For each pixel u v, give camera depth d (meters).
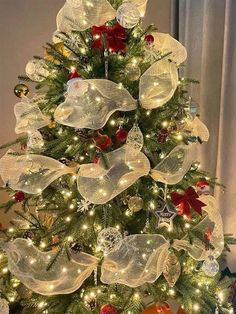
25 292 1.55
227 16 1.96
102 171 1.36
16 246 1.45
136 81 1.45
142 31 1.52
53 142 1.45
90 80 1.34
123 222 1.50
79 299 1.49
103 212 1.43
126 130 1.46
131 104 1.38
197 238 1.48
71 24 1.42
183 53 1.57
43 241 1.54
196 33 2.15
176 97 1.53
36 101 1.60
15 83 2.21
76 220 1.44
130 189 1.49
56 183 1.54
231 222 2.09
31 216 1.72
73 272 1.42
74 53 1.45
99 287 1.50
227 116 2.04
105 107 1.36
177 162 1.44
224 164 2.07
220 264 2.15
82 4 1.38
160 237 1.42
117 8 1.47
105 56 1.39
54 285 1.40
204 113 2.14
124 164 1.38
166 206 1.43
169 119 1.51
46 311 1.46
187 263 1.62
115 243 1.33
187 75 2.19
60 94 1.48
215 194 2.10
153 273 1.41
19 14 2.17
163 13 2.35
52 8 2.21
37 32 2.20
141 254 1.40
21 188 1.43
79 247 1.43
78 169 1.41
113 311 1.40
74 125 1.33
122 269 1.39
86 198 1.34
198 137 1.57
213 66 2.11
